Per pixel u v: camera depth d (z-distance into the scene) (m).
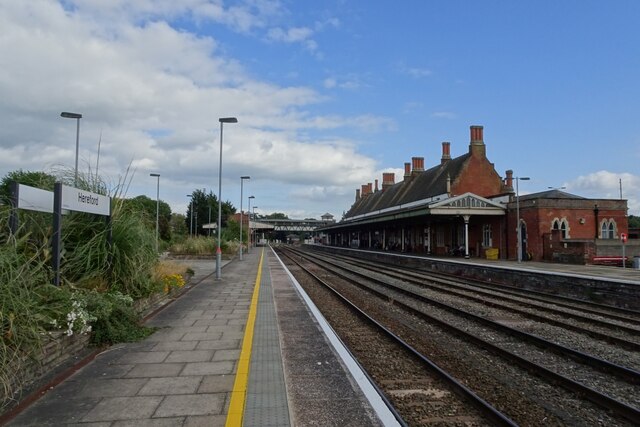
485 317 12.35
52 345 5.92
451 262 27.06
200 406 4.79
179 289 14.33
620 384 6.71
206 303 12.25
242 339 7.88
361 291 18.58
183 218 82.81
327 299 15.79
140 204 11.22
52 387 5.33
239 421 4.41
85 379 5.64
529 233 34.78
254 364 6.33
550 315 12.74
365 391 5.45
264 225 88.31
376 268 31.47
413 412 5.34
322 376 6.08
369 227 69.44
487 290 18.80
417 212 38.75
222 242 41.16
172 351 7.04
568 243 30.28
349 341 9.19
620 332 10.56
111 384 5.47
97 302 7.44
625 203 35.47
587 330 10.22
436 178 55.53
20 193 6.98
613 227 35.25
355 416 4.71
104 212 9.21
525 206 35.28
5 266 5.26
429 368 7.00
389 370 7.07
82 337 6.86
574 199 34.53
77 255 8.59
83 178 9.83
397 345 8.76
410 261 34.06
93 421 4.41
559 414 5.50
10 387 4.86
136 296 9.70
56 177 9.48
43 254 7.56
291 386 5.66
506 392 6.16
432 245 50.03
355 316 12.20
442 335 10.03
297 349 7.52
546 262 31.33
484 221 40.41
